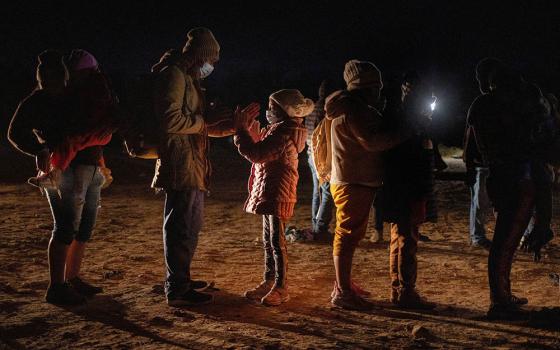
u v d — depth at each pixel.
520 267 7.25
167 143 5.27
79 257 5.81
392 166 5.52
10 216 10.48
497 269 5.28
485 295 6.09
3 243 8.17
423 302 5.57
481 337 4.79
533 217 7.96
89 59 5.41
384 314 5.40
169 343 4.58
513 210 5.22
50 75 5.20
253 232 9.53
